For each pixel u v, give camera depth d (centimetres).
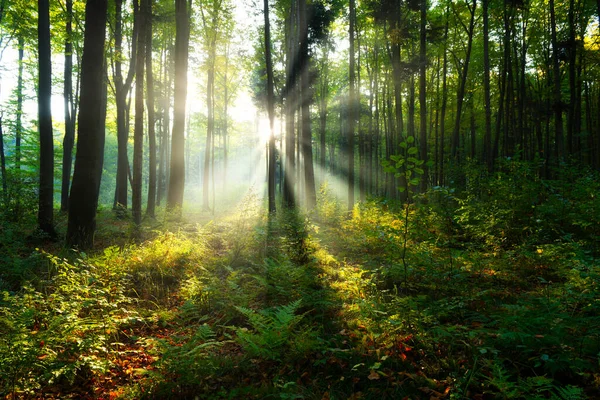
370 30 2441
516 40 2191
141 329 537
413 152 482
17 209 1091
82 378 396
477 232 776
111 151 5131
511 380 335
